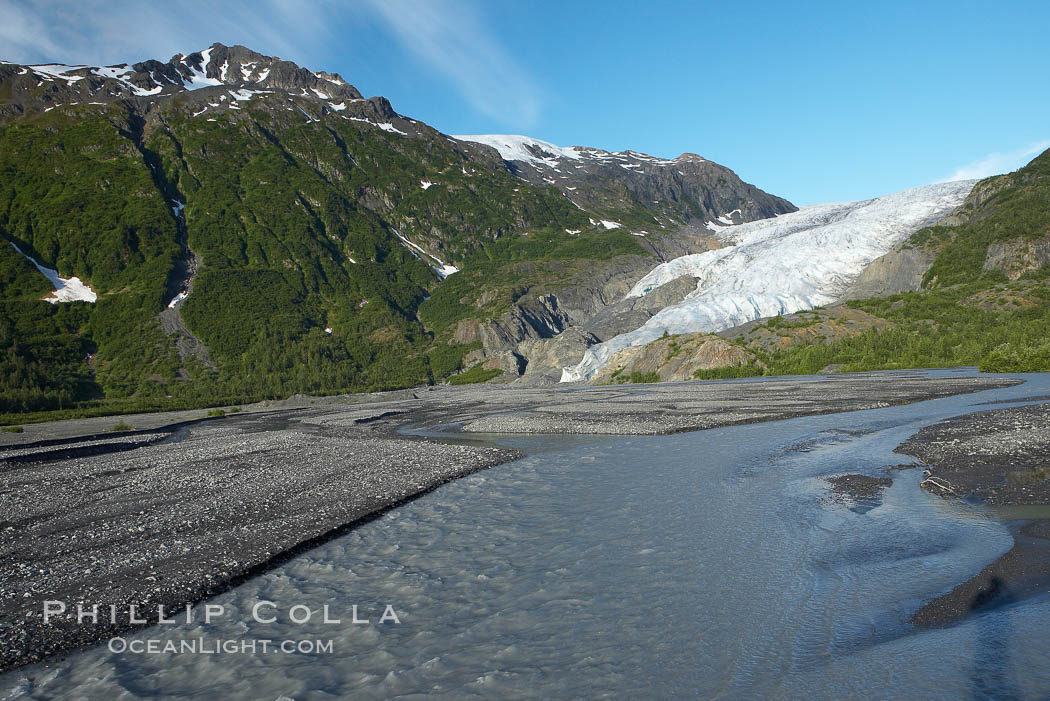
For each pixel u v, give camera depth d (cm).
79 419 9031
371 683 898
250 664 974
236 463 3002
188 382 14588
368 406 8375
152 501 2183
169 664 991
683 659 893
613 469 2361
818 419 3538
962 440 2328
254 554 1514
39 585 1368
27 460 3772
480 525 1677
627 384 10419
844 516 1512
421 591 1234
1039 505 1432
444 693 855
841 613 991
